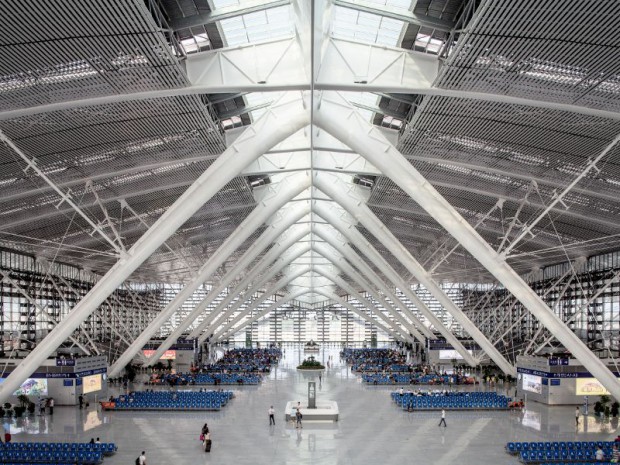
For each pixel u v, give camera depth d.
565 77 16.92
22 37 14.51
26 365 26.58
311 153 31.98
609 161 23.56
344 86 19.95
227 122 26.55
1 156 22.50
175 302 42.66
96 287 26.36
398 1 17.31
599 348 45.09
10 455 24.27
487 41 15.63
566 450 24.83
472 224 40.09
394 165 24.91
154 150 25.03
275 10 18.73
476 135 23.58
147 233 25.77
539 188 29.14
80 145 22.70
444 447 27.53
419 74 19.67
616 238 38.59
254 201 39.47
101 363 44.28
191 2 16.77
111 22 14.47
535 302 25.70
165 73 17.83
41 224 34.78
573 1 13.30
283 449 27.12
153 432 30.98
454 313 44.59
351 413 37.41
